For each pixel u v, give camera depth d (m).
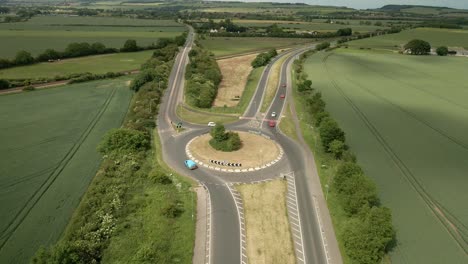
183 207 68.06
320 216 66.75
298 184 77.81
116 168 80.06
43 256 47.91
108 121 117.25
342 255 57.00
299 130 110.69
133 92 155.50
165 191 73.19
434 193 75.25
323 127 93.56
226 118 121.12
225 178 79.81
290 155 92.19
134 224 62.09
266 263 55.03
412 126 113.25
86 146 96.31
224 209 68.12
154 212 65.56
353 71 197.50
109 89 159.38
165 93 150.62
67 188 74.44
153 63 192.75
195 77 165.25
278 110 130.38
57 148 94.19
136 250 55.50
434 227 64.38
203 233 61.19
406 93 151.50
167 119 119.25
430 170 85.12
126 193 71.06
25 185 75.00
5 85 149.75
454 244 59.97
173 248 56.94
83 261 51.69
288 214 67.19
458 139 102.94
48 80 165.25
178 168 84.06
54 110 126.44
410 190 76.31
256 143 98.62
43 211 66.12
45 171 81.31
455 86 164.00
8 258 54.25
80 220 60.72
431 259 56.34
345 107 132.25
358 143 100.06
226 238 60.16
